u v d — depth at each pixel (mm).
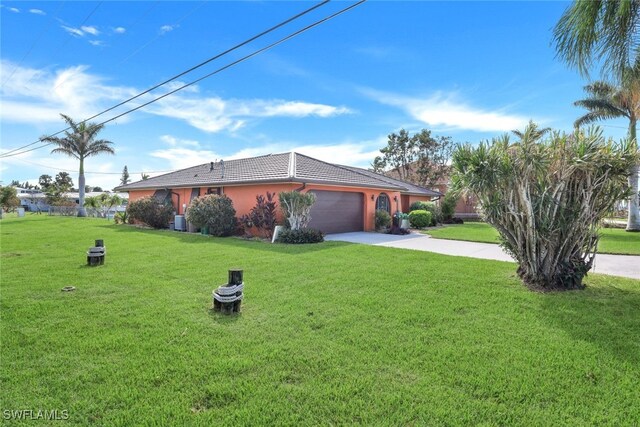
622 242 13688
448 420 2656
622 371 3395
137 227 19172
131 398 2904
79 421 2639
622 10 5891
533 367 3449
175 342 3965
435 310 5094
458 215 30078
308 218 13617
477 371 3359
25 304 5238
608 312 5062
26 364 3432
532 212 6348
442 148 33938
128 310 5023
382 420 2656
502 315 4922
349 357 3637
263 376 3258
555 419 2680
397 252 10156
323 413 2736
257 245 11656
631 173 6016
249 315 4879
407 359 3600
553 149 6133
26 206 53281
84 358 3570
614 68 6473
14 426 2568
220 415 2707
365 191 17719
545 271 6414
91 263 8234
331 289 6184
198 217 14617
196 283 6578
